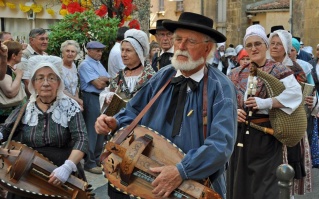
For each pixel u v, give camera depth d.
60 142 4.11
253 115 4.83
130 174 3.14
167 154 3.19
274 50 5.49
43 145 4.08
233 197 4.93
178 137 3.30
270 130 4.77
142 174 3.14
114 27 7.83
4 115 5.56
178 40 3.29
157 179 3.03
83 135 4.13
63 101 4.16
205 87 3.30
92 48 7.21
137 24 8.26
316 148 6.73
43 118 4.11
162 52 6.54
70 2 8.39
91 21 7.79
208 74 3.33
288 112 4.69
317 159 6.73
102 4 8.61
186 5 30.73
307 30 20.11
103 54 7.89
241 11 28.53
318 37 19.80
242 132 4.86
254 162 4.82
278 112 4.73
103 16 8.27
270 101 4.68
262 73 4.75
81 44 7.72
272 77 4.71
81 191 3.98
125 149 3.18
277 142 4.83
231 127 3.14
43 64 4.03
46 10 10.58
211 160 3.05
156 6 32.47
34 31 6.77
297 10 21.22
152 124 3.42
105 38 7.74
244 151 4.86
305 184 5.48
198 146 3.25
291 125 4.70
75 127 4.13
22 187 3.77
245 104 4.78
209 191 3.03
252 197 4.83
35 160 3.89
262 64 4.91
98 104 7.26
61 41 7.63
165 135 3.36
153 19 32.62
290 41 5.51
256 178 4.80
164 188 3.03
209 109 3.24
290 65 5.57
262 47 4.86
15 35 10.68
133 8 8.51
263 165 4.78
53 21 10.70
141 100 3.57
